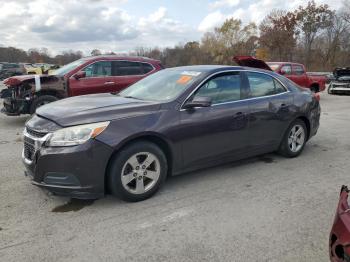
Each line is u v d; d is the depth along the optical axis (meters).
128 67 9.70
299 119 5.90
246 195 4.39
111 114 3.98
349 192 2.62
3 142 7.06
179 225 3.63
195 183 4.76
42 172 3.80
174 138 4.30
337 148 6.65
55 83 8.79
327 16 48.72
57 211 3.93
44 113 4.12
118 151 3.95
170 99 4.45
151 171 4.23
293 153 5.89
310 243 3.31
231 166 5.47
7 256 3.09
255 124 5.16
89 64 9.20
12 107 8.69
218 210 3.97
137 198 4.14
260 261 3.04
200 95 4.61
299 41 50.50
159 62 10.25
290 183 4.80
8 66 34.38
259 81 5.37
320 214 3.89
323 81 16.98
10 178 4.93
